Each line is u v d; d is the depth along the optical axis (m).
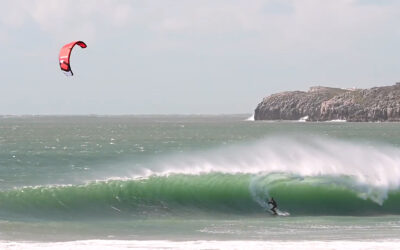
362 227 90.06
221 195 116.06
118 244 73.88
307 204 113.44
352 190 116.31
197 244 73.81
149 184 117.00
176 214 107.69
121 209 109.62
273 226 91.75
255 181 118.62
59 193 112.19
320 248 70.81
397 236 81.00
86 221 99.50
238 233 84.94
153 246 72.50
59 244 73.88
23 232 86.00
